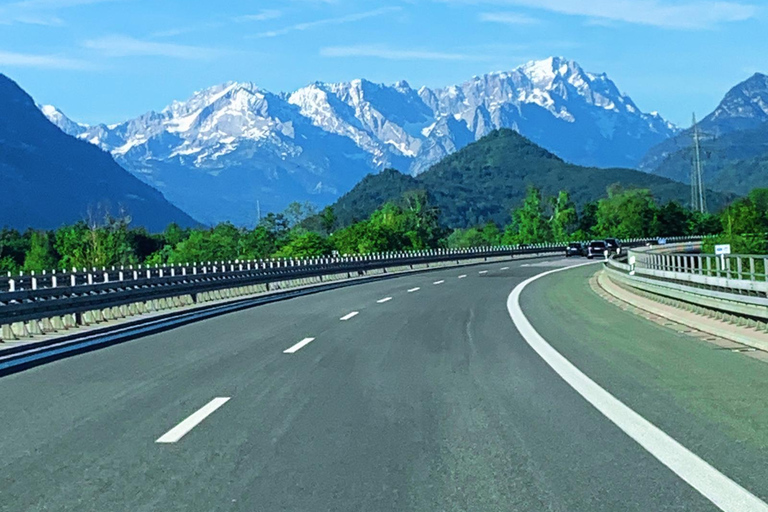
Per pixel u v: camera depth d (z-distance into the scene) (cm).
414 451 786
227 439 844
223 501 637
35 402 1080
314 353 1522
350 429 884
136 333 1938
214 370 1329
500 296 3119
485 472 711
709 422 902
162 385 1193
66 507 630
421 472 712
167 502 636
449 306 2647
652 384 1153
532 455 767
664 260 2808
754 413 948
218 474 714
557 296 3111
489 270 5791
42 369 1388
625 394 1078
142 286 2508
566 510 606
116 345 1719
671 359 1408
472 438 838
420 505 622
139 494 659
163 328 2052
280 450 795
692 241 13862
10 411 1020
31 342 1697
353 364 1377
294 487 671
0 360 1491
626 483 672
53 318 2072
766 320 1673
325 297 3166
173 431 886
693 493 643
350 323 2108
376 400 1052
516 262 7544
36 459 779
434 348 1584
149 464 752
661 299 2556
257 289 3641
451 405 1016
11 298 1791
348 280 4597
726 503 616
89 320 2191
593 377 1219
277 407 1010
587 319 2183
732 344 1623
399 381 1202
